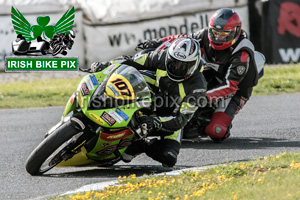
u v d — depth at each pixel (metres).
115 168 20.80
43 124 29.56
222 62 24.55
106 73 18.84
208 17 49.53
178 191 15.21
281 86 42.78
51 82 45.75
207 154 22.80
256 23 49.50
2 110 33.88
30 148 23.80
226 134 25.11
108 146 18.55
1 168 20.05
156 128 18.06
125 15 48.53
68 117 17.88
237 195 13.87
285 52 50.22
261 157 21.44
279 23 49.78
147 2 49.03
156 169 20.48
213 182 16.05
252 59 24.62
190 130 25.58
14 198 16.08
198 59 18.66
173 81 19.09
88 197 15.09
